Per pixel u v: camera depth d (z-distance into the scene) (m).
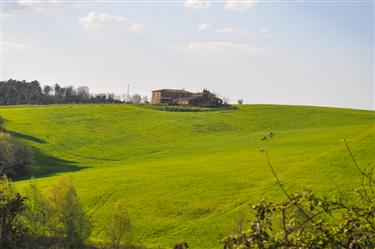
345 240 7.47
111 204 67.19
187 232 56.88
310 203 7.77
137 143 122.44
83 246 50.06
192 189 72.06
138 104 181.12
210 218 60.56
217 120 150.50
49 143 116.19
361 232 7.52
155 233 57.19
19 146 91.25
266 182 72.38
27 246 37.91
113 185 75.38
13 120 136.12
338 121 145.50
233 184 73.00
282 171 76.69
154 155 108.88
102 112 154.50
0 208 32.84
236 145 112.88
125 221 50.03
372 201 8.11
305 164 78.06
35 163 99.50
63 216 49.31
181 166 88.38
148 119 147.50
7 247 32.91
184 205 65.62
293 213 7.98
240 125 145.00
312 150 89.19
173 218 61.69
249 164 84.50
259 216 7.87
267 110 169.75
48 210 48.59
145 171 84.94
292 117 155.38
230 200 66.31
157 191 71.81
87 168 98.19
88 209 65.62
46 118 140.88
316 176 71.19
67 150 112.88
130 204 67.12
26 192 49.41
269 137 8.55
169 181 76.75
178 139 127.25
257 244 7.53
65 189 50.22
